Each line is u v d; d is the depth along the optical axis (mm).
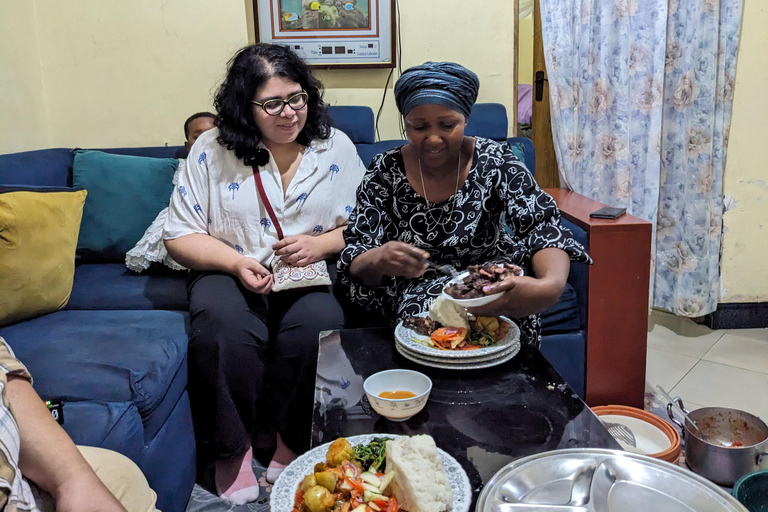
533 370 1144
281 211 1668
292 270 1553
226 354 1469
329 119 1774
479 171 1421
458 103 1255
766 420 1828
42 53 2334
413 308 1363
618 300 1636
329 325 1507
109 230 2020
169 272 1969
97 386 1252
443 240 1465
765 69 2408
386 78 2455
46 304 1635
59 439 824
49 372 1298
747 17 2365
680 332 2582
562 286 1188
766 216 2514
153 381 1295
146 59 2348
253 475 1513
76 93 2373
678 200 2469
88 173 2059
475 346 1165
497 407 1018
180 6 2301
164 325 1572
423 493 722
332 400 1063
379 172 1473
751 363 2250
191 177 1682
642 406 1708
